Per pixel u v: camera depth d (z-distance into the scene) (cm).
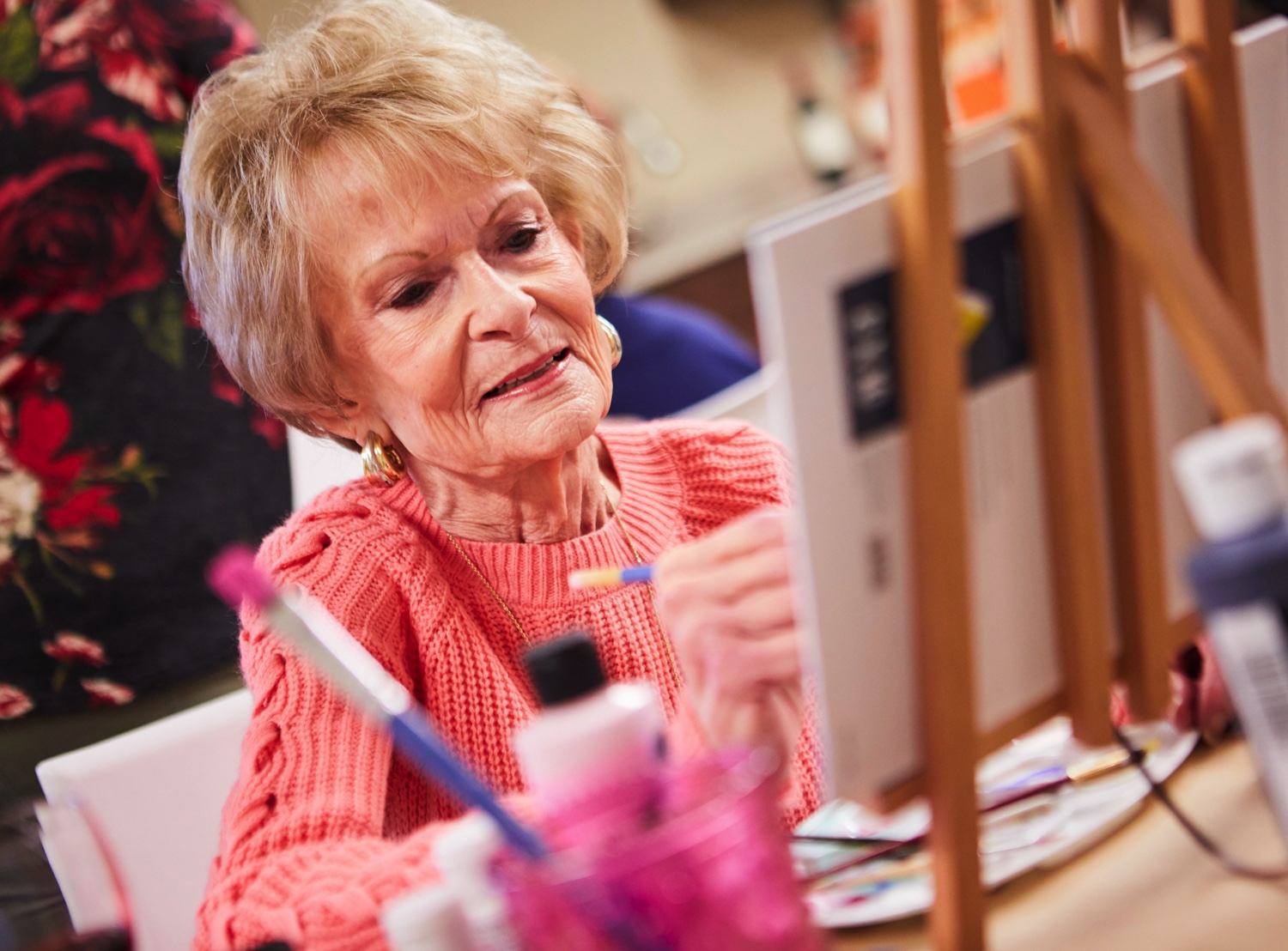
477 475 112
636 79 407
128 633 179
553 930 46
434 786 110
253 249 107
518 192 107
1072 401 63
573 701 49
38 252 170
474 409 108
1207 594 47
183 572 182
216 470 184
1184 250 61
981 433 63
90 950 74
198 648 183
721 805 48
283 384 114
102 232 174
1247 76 72
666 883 46
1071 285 62
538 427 107
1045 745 94
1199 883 73
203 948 86
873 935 75
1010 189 61
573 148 116
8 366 171
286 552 117
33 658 175
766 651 69
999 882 77
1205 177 70
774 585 69
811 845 88
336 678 49
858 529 59
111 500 177
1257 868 73
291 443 164
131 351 178
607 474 130
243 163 107
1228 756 87
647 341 203
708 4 414
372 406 115
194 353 182
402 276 105
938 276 57
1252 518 46
